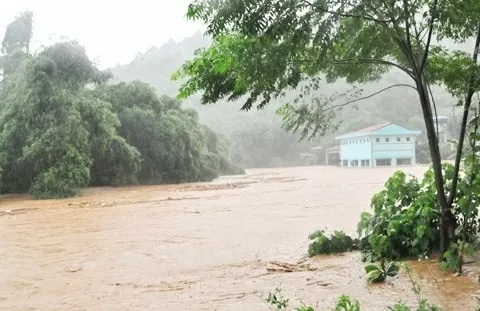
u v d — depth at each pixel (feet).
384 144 190.29
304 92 21.12
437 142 22.38
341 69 24.17
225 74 20.29
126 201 78.95
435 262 22.91
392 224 24.44
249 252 30.96
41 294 22.89
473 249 21.45
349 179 113.70
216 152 201.77
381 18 19.58
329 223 42.27
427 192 24.98
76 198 91.81
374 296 18.88
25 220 57.52
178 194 91.20
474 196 22.06
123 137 136.36
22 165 101.71
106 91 145.38
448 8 18.92
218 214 54.03
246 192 88.28
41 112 101.76
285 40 17.99
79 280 25.50
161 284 23.67
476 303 16.81
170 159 140.56
